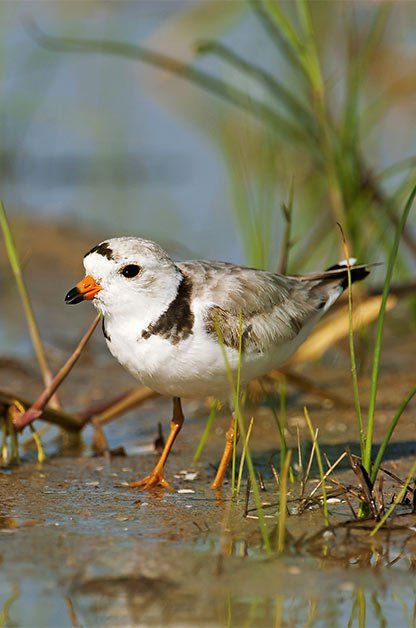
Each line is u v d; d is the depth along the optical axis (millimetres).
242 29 23812
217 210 19703
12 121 22984
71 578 7336
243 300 9367
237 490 9445
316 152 14031
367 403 12414
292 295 10000
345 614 6914
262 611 6910
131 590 7148
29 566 7539
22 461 10641
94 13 25484
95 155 22641
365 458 8531
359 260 13273
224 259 17109
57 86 24469
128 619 6785
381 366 13852
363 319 13047
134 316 9141
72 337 15227
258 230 12773
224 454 9758
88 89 24500
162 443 11031
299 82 15586
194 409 12727
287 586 7270
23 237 18797
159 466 9820
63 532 8281
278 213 15938
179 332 9070
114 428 12055
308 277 10367
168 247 17125
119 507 9008
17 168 22094
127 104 24531
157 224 19047
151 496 9375
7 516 8719
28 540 8078
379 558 7715
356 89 13422
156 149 22859
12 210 20094
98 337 15320
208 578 7348
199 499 9273
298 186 16500
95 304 9336
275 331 9570
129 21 25172
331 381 13344
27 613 6840
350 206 13312
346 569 7535
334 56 18250
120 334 9258
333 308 13148
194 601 7016
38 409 10641
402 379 13219
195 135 23922
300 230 15438
